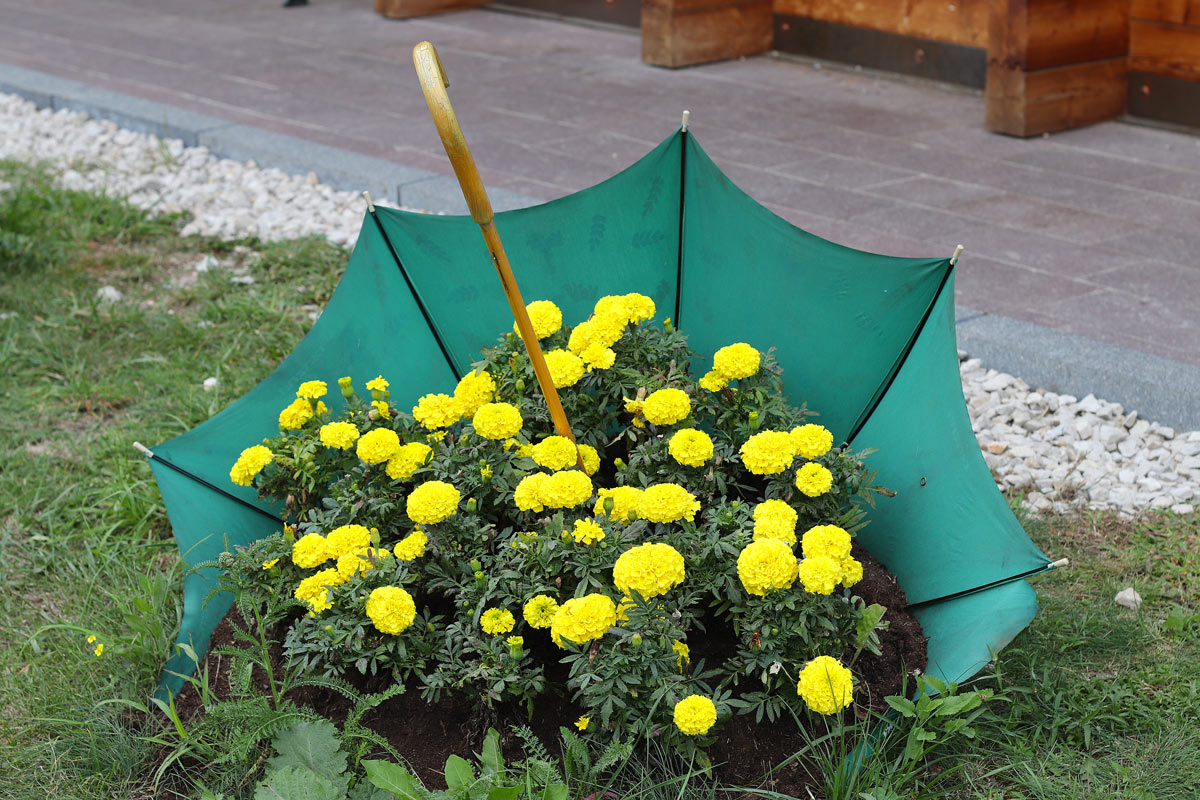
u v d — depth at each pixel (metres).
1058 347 4.35
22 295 5.38
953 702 2.54
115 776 2.78
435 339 3.25
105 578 3.55
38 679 3.10
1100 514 3.60
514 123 7.53
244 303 5.15
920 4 8.12
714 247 3.24
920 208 5.97
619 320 2.95
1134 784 2.58
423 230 3.21
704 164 3.21
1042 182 6.31
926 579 2.88
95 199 6.46
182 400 4.45
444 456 2.81
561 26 10.38
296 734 2.57
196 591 3.08
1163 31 7.00
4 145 7.62
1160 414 4.04
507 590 2.59
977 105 7.76
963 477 2.84
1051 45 6.91
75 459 4.16
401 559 2.63
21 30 10.52
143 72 8.96
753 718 2.63
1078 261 5.28
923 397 2.91
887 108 7.75
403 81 8.60
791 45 9.05
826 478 2.66
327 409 3.08
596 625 2.39
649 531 2.77
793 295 3.13
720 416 2.93
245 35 10.22
